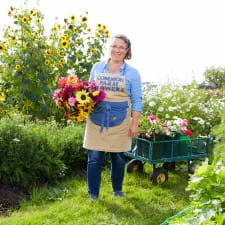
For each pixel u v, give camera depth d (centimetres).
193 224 255
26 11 734
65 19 780
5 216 416
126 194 491
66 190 491
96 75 453
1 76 716
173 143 543
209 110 795
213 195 269
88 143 455
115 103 444
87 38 793
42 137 541
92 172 461
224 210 257
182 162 644
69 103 433
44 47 717
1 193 467
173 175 594
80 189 491
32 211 429
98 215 422
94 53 791
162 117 768
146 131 547
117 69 450
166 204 474
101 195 477
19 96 695
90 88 437
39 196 465
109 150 450
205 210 257
